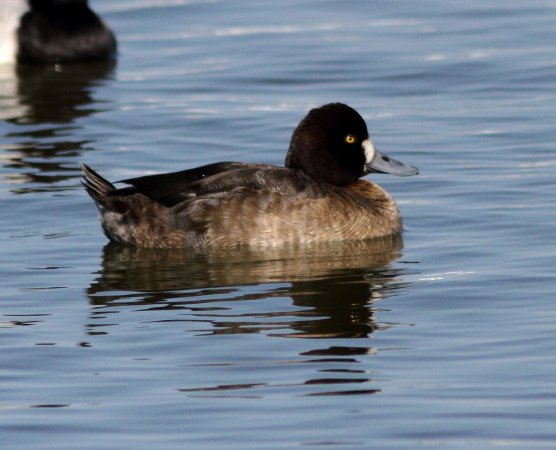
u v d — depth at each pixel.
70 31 21.39
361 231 13.20
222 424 8.70
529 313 10.73
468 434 8.46
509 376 9.38
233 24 22.94
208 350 10.03
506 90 18.91
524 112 17.78
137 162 16.02
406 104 18.44
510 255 12.42
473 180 15.04
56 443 8.48
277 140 16.83
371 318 10.73
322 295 11.38
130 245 13.13
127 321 10.75
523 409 8.81
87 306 11.19
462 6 23.41
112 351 10.05
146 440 8.49
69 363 9.83
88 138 17.11
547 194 14.36
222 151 16.42
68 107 18.70
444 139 16.73
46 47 21.42
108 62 21.34
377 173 14.81
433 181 15.11
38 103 19.02
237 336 10.32
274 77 19.88
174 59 21.14
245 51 21.31
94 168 15.77
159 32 22.73
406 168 13.70
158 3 24.44
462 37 21.55
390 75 19.80
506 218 13.62
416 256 12.57
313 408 8.91
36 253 12.84
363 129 13.62
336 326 10.53
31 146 16.77
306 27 22.53
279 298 11.31
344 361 9.74
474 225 13.49
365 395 9.11
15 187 15.01
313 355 9.88
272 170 13.11
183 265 12.45
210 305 11.13
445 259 12.41
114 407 9.02
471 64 20.12
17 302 11.33
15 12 21.58
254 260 12.58
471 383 9.27
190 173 13.16
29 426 8.73
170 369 9.66
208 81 19.81
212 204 12.89
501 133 16.89
